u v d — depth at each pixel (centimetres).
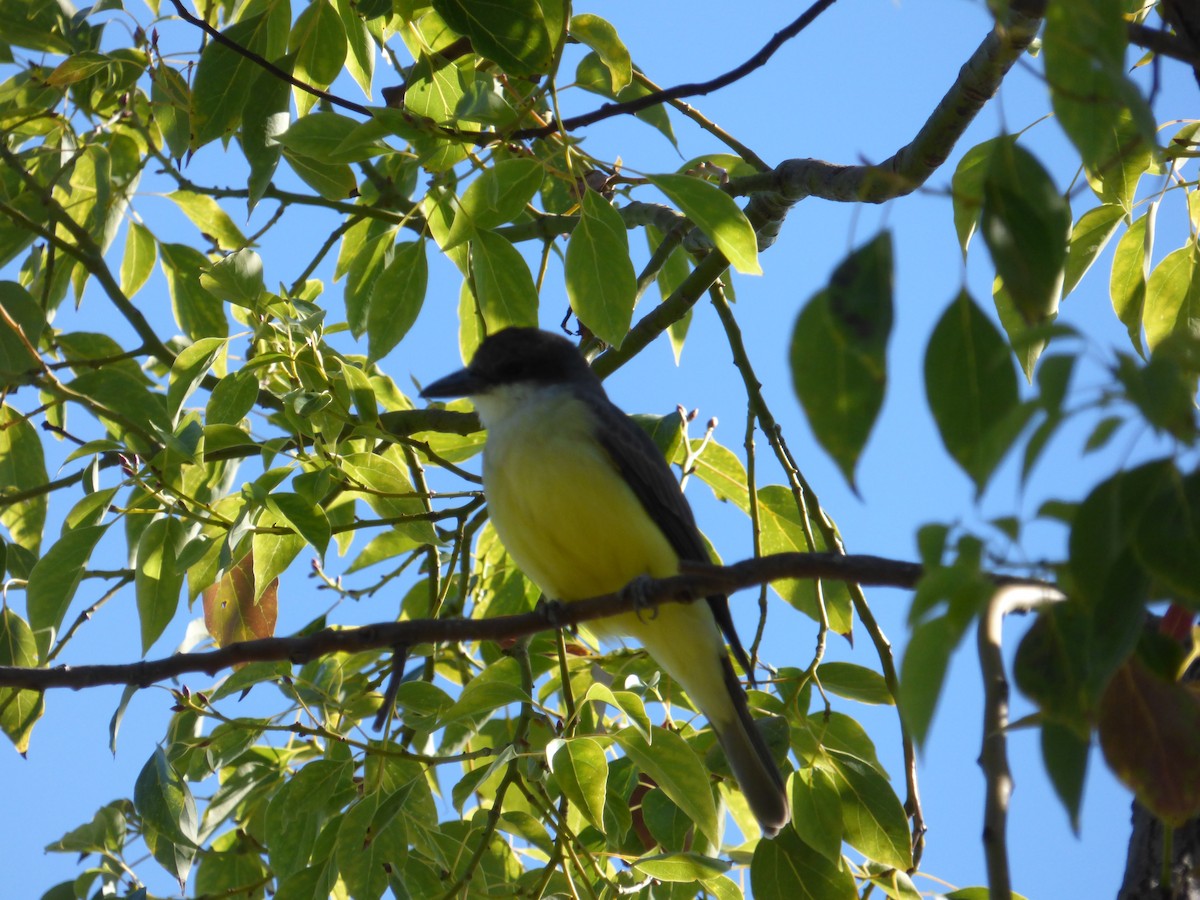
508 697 841
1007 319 897
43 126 1236
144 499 982
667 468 1063
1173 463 442
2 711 992
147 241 1252
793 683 998
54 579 916
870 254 405
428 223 1008
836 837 862
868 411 395
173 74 1087
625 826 898
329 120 907
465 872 857
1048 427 383
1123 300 1001
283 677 915
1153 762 559
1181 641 591
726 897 880
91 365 1184
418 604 1219
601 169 995
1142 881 812
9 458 1151
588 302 884
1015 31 742
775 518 1162
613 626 1047
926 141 976
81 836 940
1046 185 446
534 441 1033
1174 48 560
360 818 847
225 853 1047
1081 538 436
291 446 1030
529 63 856
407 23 952
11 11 1071
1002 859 518
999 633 557
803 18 909
